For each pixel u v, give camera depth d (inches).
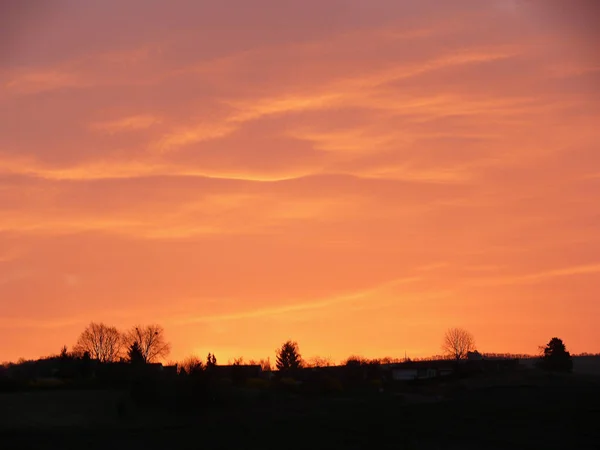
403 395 4047.7
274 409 3533.5
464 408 3078.2
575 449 2171.5
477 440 2352.4
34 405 3486.7
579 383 4485.7
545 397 3430.1
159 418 3420.3
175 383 3722.9
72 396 3688.5
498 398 3449.8
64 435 2815.0
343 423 2815.0
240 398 3828.7
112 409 3476.9
